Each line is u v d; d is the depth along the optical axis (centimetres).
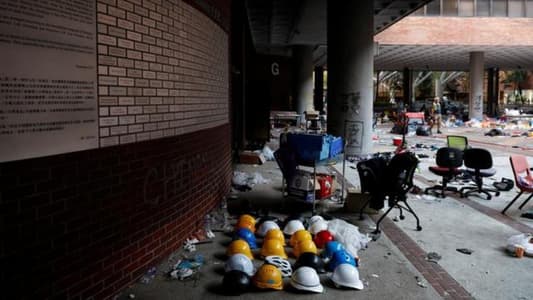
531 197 803
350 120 1352
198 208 626
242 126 1471
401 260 525
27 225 316
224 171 820
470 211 749
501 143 1872
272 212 734
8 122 300
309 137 704
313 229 594
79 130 363
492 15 2897
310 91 3127
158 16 491
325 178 755
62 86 344
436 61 4166
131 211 439
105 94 396
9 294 305
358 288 444
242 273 444
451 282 465
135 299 416
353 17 1328
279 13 2034
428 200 828
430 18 2931
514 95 6575
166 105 513
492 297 432
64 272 352
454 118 3331
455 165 839
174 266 489
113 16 406
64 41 345
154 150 482
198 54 625
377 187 649
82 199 369
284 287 448
